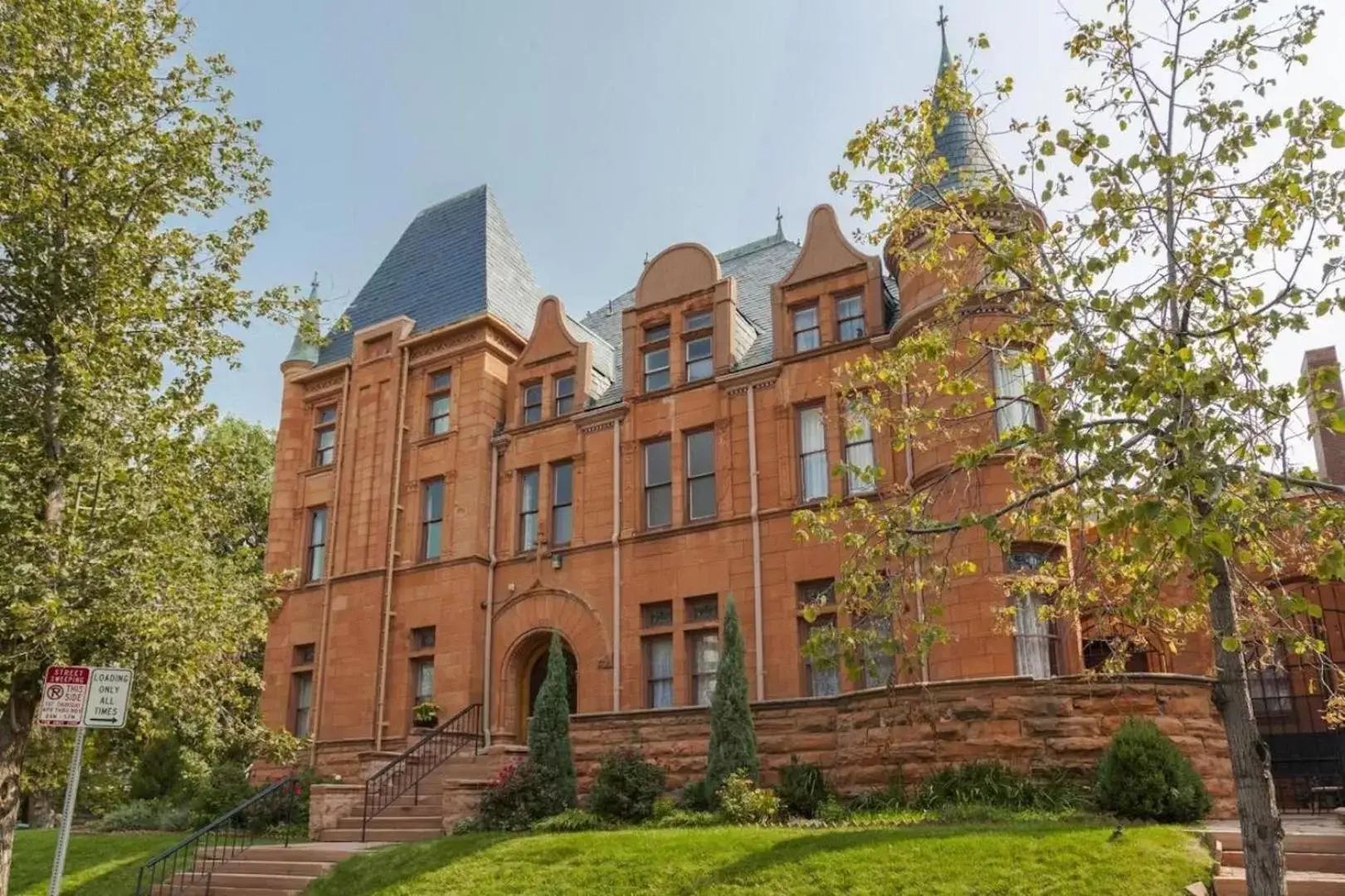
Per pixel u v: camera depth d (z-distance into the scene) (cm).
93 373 1424
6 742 1372
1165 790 1355
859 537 1055
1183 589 1417
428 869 1441
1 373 1462
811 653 1027
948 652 1773
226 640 1516
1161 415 788
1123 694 1555
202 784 2353
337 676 2619
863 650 1121
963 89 1116
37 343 1503
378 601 2609
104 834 2162
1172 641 1126
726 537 2222
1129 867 1102
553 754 1784
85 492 1488
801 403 2230
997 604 1730
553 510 2523
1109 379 831
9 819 1362
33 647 1302
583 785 1962
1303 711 1789
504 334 2758
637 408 2439
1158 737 1414
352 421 2848
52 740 1950
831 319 2239
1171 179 962
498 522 2578
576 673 2373
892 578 1051
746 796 1570
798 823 1536
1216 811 1500
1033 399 1009
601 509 2416
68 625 1278
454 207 3152
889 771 1673
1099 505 966
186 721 1563
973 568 1017
